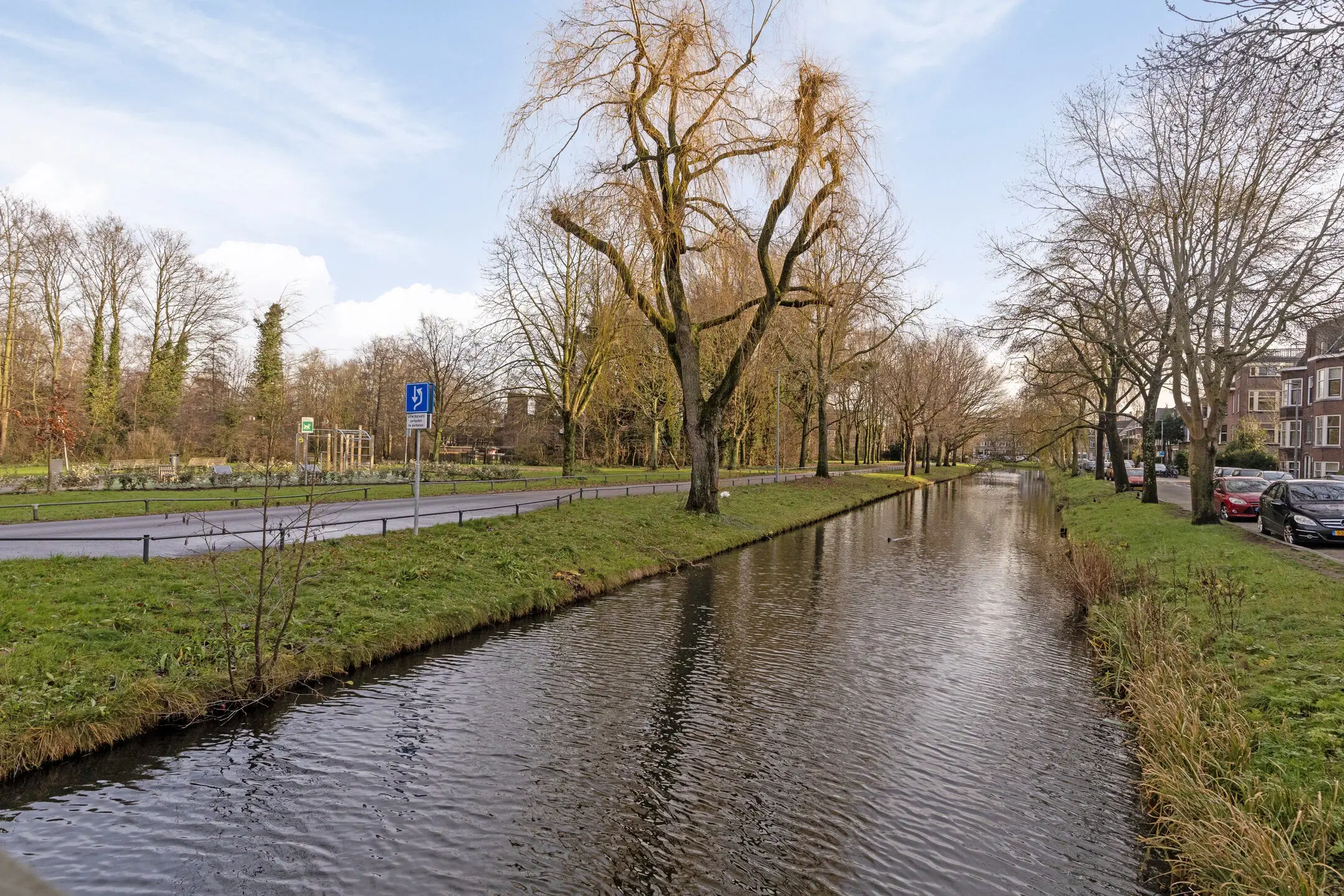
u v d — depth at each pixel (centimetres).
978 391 7238
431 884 584
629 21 2020
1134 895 598
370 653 1086
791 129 2131
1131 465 6359
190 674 904
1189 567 1469
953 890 601
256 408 4897
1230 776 678
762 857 638
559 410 4772
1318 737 697
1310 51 764
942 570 2028
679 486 3725
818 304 2408
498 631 1295
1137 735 886
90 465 3475
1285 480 1994
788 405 6444
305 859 611
